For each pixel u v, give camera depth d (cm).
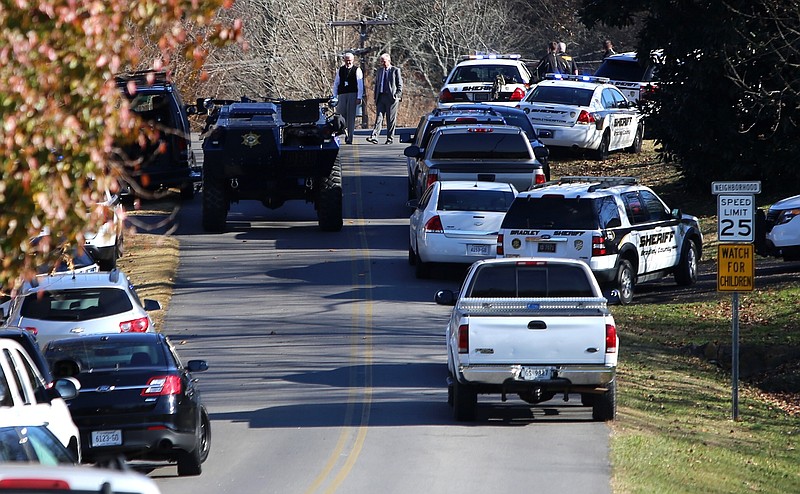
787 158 9625
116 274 5859
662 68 9950
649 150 12975
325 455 4472
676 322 6925
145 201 11050
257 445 4684
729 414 5341
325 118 9612
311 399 5472
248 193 9575
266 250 9081
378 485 4003
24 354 3722
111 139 2758
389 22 17988
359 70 14038
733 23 9075
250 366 6134
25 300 5600
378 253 8981
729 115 9681
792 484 4241
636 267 7319
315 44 19025
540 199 7069
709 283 7919
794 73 9425
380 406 5322
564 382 4709
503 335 4700
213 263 8656
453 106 10762
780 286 7512
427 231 7919
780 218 7331
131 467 4538
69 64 2628
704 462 4453
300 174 9462
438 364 6150
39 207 2612
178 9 2814
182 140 10369
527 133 10231
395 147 14012
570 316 4694
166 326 7038
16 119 2548
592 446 4553
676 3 9419
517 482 4006
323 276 8250
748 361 6266
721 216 5294
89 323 5562
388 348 6481
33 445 3056
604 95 12344
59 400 3828
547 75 12938
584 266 5081
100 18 2658
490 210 7994
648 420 5097
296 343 6606
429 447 4550
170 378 4269
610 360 4691
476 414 5078
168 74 3114
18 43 2555
